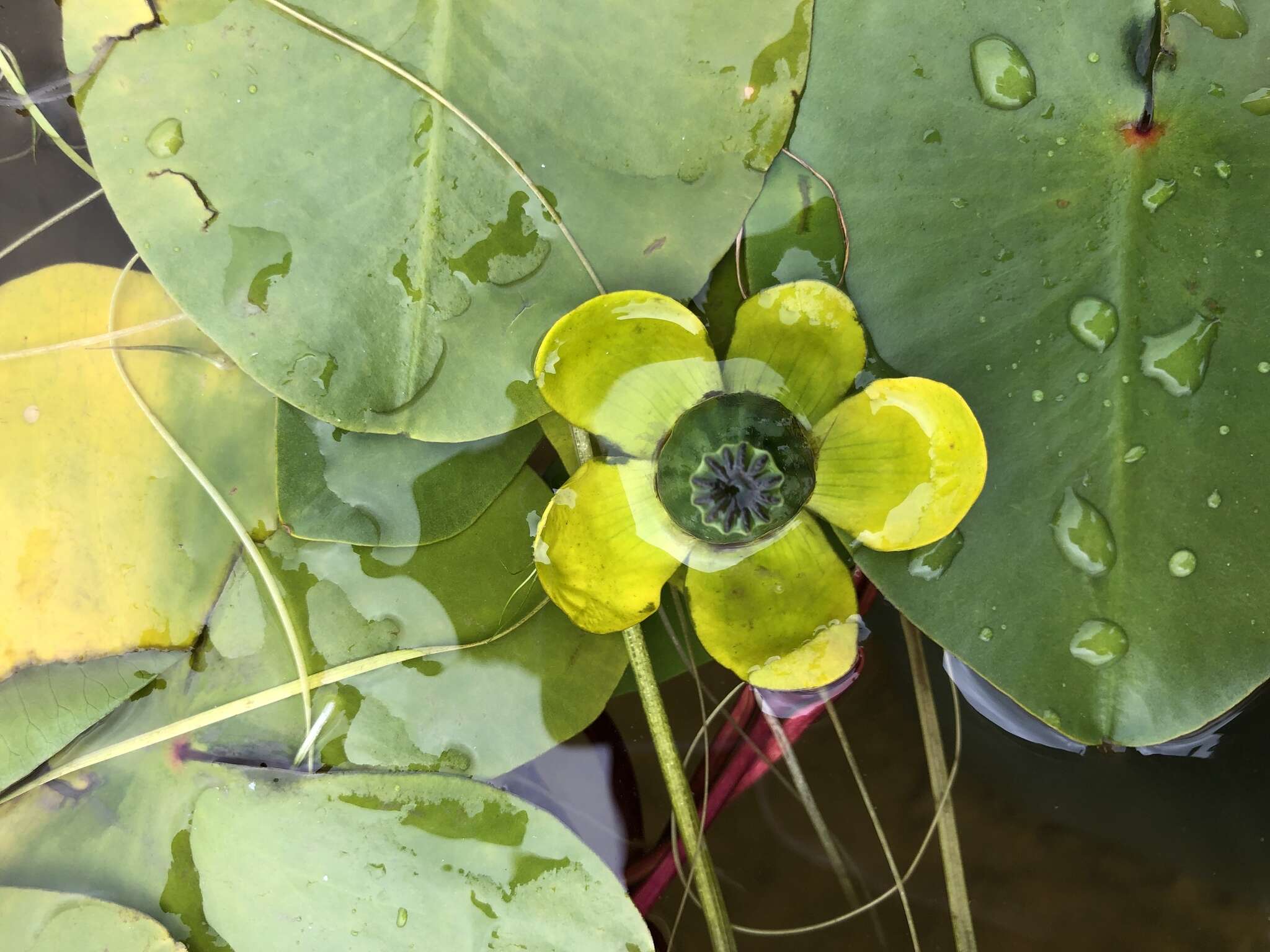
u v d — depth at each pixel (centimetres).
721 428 12
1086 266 12
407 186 12
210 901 12
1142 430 12
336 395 12
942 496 11
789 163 12
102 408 12
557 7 12
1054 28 12
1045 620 12
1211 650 11
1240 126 11
